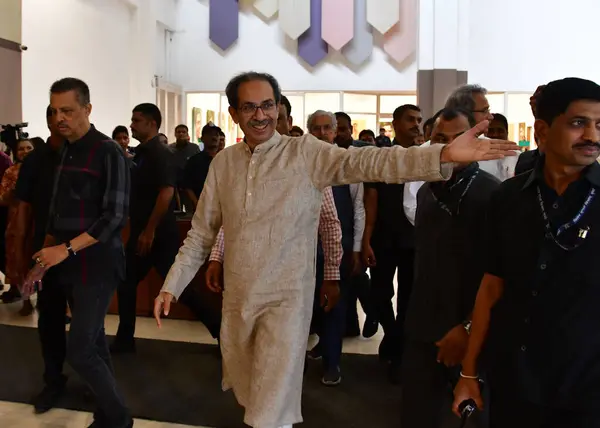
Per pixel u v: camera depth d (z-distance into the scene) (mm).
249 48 12781
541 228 1547
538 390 1529
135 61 11570
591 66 12195
